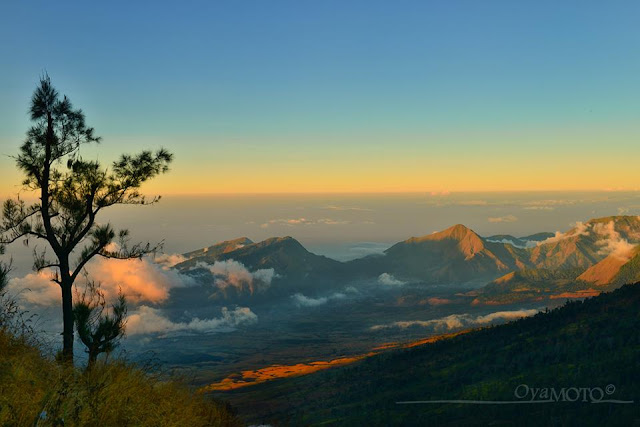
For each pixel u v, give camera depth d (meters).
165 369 10.09
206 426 10.02
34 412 6.58
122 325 13.78
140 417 7.78
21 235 17.14
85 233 18.08
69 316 14.24
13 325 9.52
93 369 8.86
